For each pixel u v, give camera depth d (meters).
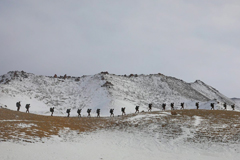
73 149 17.84
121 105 70.44
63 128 27.11
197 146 20.84
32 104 75.81
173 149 20.64
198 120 30.38
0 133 18.31
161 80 139.12
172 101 100.88
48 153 15.01
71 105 83.81
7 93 78.19
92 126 31.48
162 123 29.67
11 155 13.00
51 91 101.00
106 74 129.38
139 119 33.25
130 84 121.44
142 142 23.39
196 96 121.62
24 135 19.45
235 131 23.61
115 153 18.61
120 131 28.23
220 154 18.42
